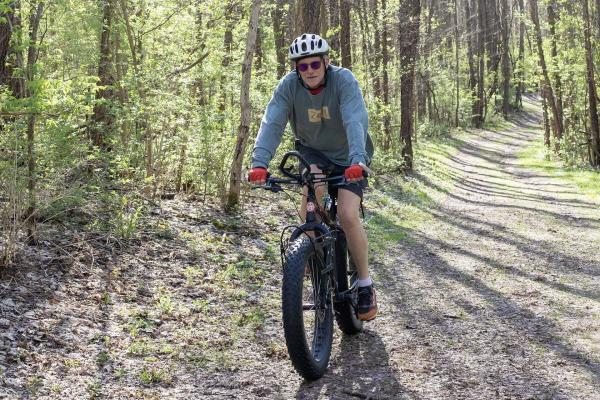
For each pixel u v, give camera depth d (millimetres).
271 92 11086
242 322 5035
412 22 20828
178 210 8547
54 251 5789
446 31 45750
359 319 4531
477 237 10234
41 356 3945
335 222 4398
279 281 6375
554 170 24281
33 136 5484
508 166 27297
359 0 21516
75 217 6777
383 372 4195
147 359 4160
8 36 6266
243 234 8125
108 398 3572
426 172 20906
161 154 9195
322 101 4168
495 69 60781
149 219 7660
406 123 20297
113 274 5668
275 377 4031
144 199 8461
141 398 3605
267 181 4020
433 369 4285
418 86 36250
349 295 4461
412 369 4266
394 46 25328
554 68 26312
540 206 14617
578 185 18766
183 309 5148
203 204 9312
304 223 4207
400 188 16047
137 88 8750
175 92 9531
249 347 4543
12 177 5184
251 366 4188
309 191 4078
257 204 10195
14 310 4500
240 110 10211
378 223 10969
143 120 8633
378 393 3834
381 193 14578
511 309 5941
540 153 31609
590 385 4055
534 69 30031
